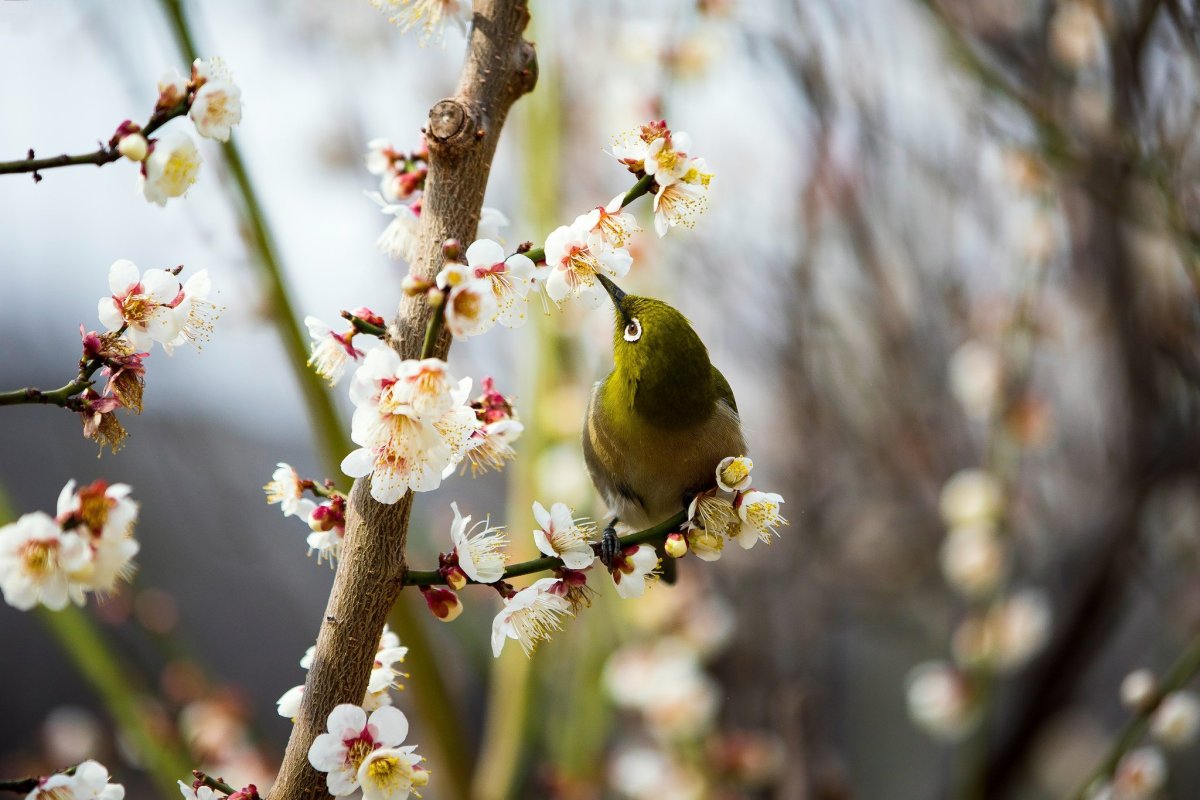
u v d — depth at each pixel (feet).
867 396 38.37
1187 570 38.27
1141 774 24.23
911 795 45.52
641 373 19.92
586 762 34.06
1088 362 39.06
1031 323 34.45
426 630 30.50
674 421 20.26
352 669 12.91
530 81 14.14
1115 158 28.37
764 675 39.09
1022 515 39.65
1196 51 25.39
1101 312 34.78
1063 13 28.91
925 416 38.47
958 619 41.83
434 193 13.39
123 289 13.05
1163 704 24.14
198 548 39.58
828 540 40.19
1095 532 36.47
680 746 34.63
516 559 33.45
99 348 12.82
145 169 12.16
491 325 12.83
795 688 35.60
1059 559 38.40
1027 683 37.24
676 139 13.87
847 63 32.01
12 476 47.60
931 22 30.50
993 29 30.09
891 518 40.27
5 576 11.33
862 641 47.73
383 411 12.59
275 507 53.72
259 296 27.17
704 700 34.27
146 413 36.63
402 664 30.45
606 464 22.08
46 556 11.42
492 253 12.98
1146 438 34.60
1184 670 23.95
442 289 12.39
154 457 39.88
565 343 35.24
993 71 28.81
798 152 34.50
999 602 34.73
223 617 54.39
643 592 14.62
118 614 29.91
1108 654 49.11
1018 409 34.83
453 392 12.69
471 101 13.73
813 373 37.76
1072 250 34.73
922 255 36.35
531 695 33.81
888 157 34.32
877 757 46.21
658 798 34.01
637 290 33.30
